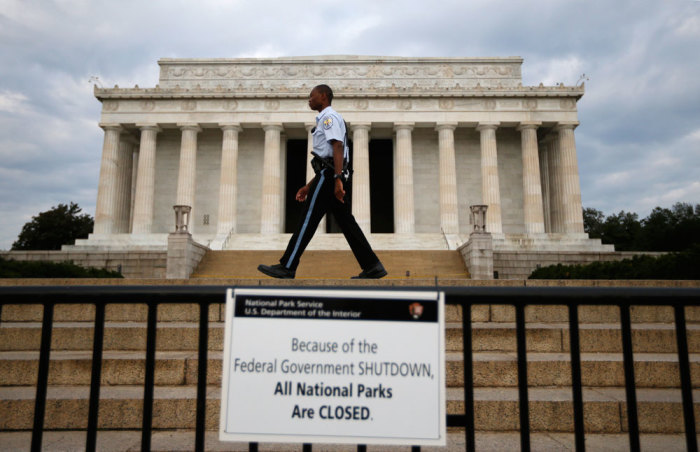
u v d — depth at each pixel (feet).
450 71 172.86
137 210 150.30
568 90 153.89
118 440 17.37
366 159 152.56
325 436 8.92
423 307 9.19
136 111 155.12
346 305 9.22
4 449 16.44
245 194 167.12
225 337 9.21
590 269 63.00
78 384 21.57
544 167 175.22
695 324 30.22
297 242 23.98
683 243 182.19
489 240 97.66
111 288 10.30
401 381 9.03
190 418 18.62
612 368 21.62
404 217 151.12
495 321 29.84
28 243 231.91
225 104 155.94
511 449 16.38
